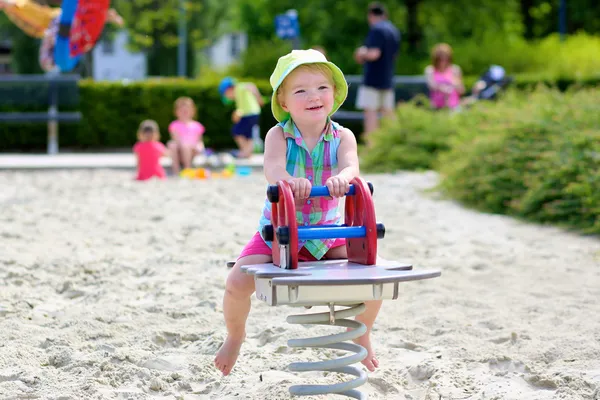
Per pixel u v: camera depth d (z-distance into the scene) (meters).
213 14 44.53
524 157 8.88
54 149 16.27
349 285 3.01
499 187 8.84
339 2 26.52
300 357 4.12
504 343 4.34
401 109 13.34
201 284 5.55
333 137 3.58
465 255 6.57
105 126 17.77
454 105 15.22
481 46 23.69
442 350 4.23
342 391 3.32
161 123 17.92
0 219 8.02
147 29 35.88
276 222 3.28
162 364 4.05
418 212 8.71
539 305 5.02
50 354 4.14
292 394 3.52
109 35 37.59
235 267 3.48
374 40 14.16
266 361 4.09
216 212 8.50
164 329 4.58
